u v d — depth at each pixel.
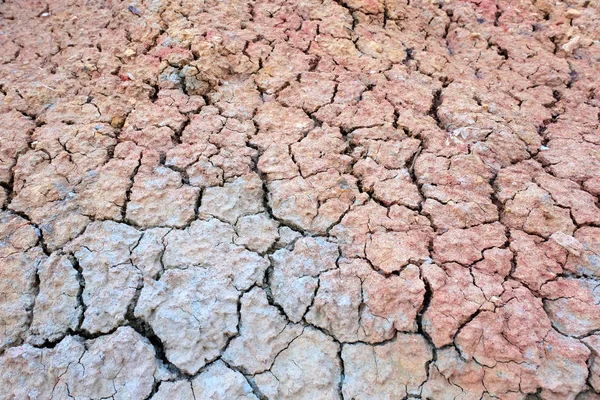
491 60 0.68
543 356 0.39
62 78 0.61
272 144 0.54
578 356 0.39
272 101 0.59
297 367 0.40
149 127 0.55
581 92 0.63
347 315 0.42
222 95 0.59
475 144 0.54
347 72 0.62
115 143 0.54
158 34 0.66
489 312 0.41
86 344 0.40
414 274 0.43
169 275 0.43
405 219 0.48
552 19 0.75
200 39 0.62
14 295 0.42
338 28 0.67
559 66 0.67
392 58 0.65
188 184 0.50
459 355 0.39
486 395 0.38
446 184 0.50
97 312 0.41
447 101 0.60
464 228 0.47
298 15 0.70
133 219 0.47
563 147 0.55
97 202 0.48
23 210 0.47
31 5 0.75
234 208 0.48
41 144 0.53
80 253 0.44
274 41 0.65
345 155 0.53
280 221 0.48
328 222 0.47
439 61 0.66
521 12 0.75
